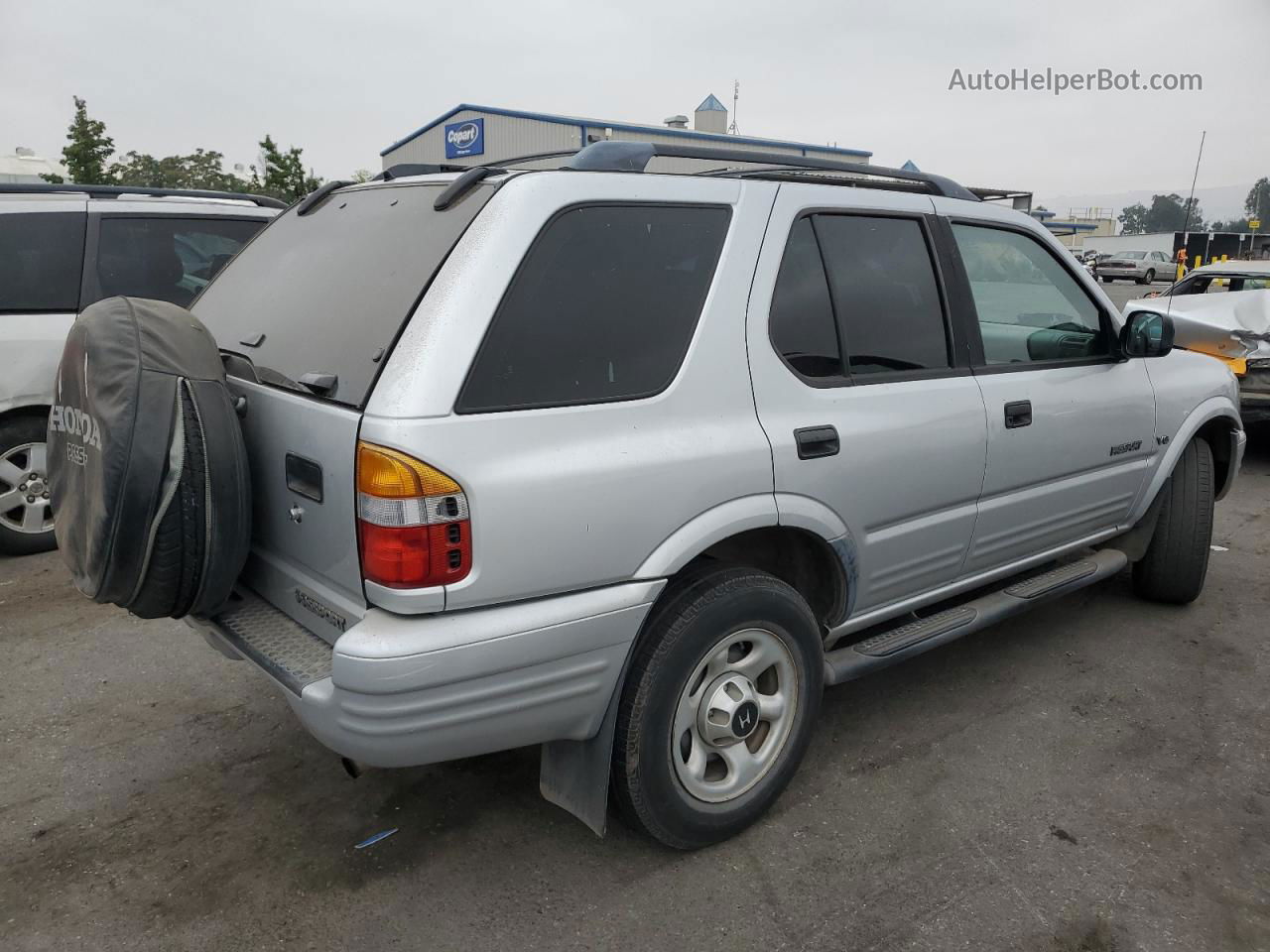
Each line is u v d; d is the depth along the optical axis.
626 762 2.50
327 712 2.19
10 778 3.14
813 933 2.45
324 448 2.26
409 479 2.07
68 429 2.48
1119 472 3.96
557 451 2.25
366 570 2.17
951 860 2.74
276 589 2.65
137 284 5.57
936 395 3.12
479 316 2.20
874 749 3.35
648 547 2.41
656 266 2.52
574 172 2.45
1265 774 3.20
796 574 3.09
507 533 2.17
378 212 2.80
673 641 2.50
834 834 2.87
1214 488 4.64
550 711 2.35
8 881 2.64
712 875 2.68
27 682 3.82
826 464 2.78
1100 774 3.20
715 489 2.51
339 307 2.53
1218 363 4.56
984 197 4.30
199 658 4.04
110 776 3.16
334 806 3.01
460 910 2.54
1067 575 3.90
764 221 2.76
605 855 2.77
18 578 5.00
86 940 2.42
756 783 2.83
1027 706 3.67
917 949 2.39
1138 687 3.82
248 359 2.74
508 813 2.97
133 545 2.30
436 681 2.14
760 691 2.88
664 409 2.45
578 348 2.34
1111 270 41.31
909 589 3.25
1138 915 2.52
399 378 2.13
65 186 5.92
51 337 5.24
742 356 2.63
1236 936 2.44
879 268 3.08
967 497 3.28
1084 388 3.71
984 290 3.43
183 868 2.70
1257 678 3.91
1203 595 4.84
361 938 2.44
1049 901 2.57
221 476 2.36
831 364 2.88
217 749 3.34
